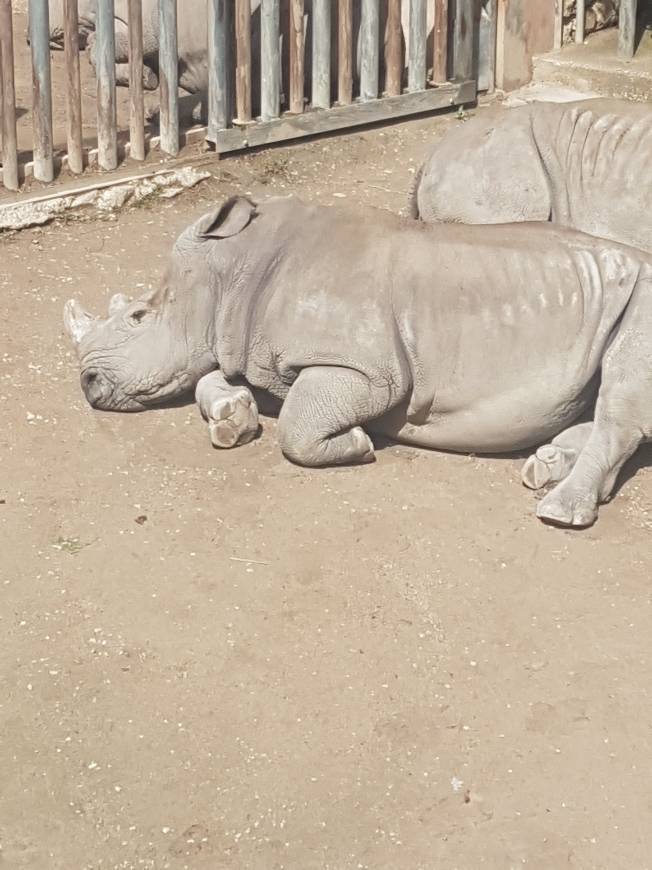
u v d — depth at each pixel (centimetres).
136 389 745
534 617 622
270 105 1081
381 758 553
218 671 591
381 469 716
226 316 719
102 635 608
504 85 1214
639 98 1185
